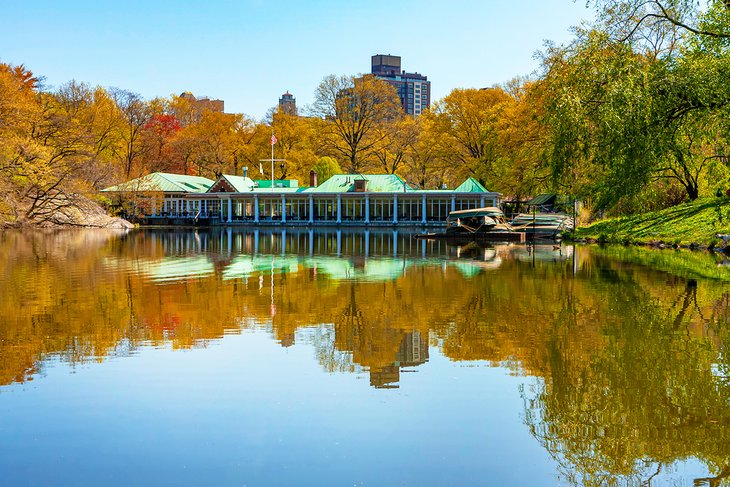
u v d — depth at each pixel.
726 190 34.53
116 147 82.31
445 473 6.26
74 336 11.73
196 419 7.56
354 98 86.12
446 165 79.62
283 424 7.42
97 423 7.45
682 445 6.84
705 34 23.25
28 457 6.59
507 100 71.69
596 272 21.41
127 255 29.88
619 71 22.55
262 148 89.94
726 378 8.92
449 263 25.89
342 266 24.77
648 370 9.38
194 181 85.88
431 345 10.98
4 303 15.30
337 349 10.77
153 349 10.78
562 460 6.52
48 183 54.25
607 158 23.41
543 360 9.94
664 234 33.50
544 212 63.31
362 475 6.20
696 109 23.14
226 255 30.38
